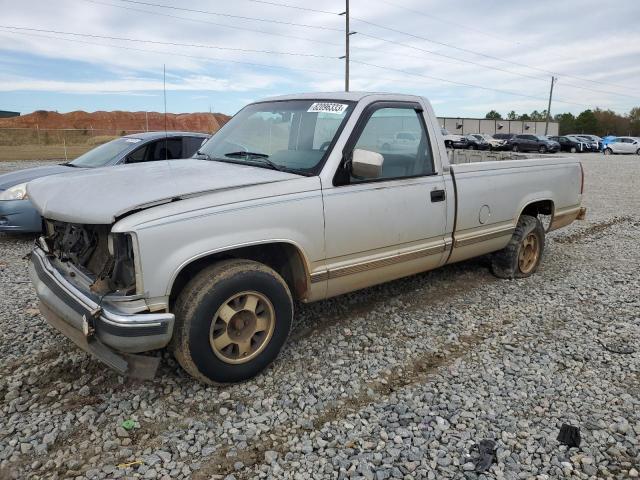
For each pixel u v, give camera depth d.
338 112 3.88
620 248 7.49
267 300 3.33
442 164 4.40
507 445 2.79
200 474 2.54
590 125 93.56
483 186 4.76
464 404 3.17
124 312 2.85
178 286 3.23
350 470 2.57
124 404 3.11
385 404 3.16
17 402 3.10
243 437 2.82
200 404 3.13
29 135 39.47
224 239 3.08
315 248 3.54
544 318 4.59
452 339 4.12
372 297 5.03
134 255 2.82
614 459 2.69
